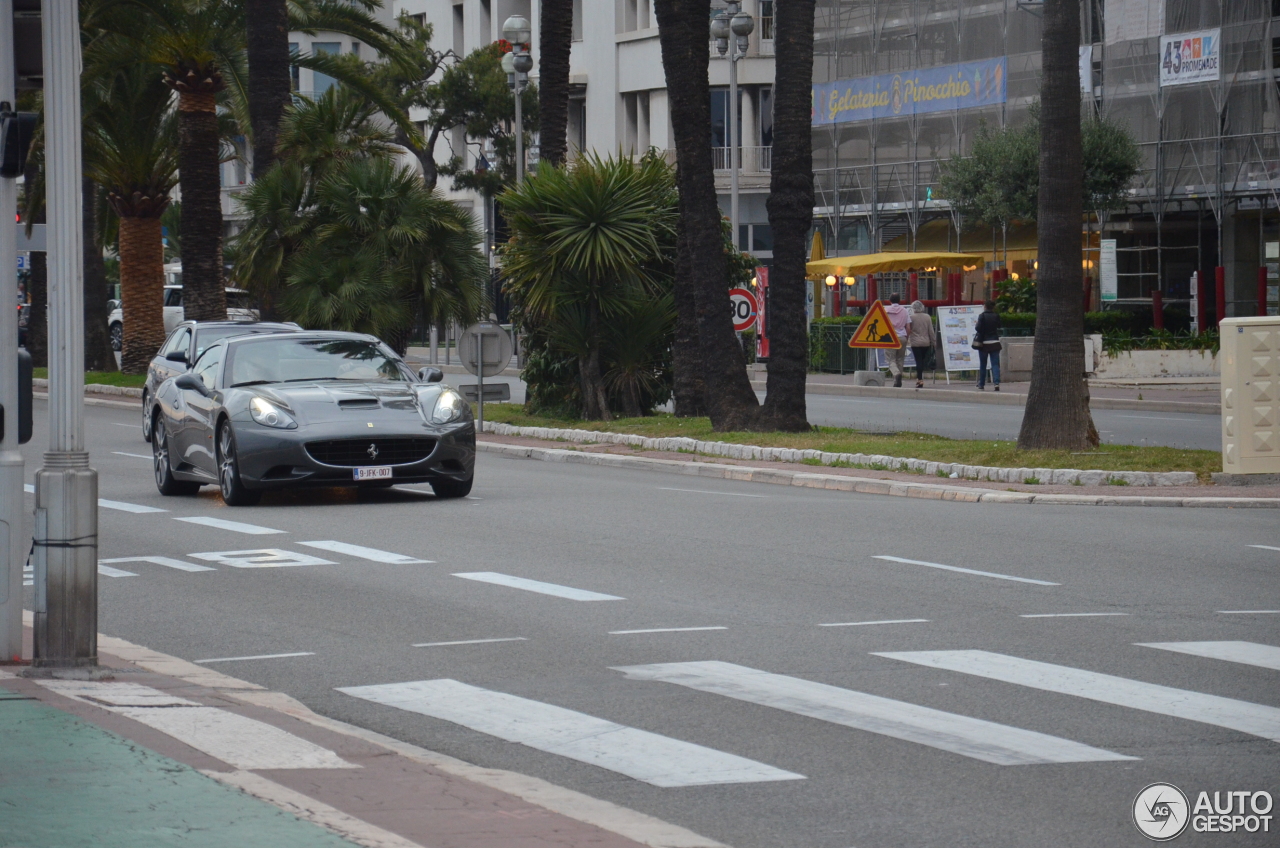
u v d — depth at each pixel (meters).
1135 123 60.00
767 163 83.75
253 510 21.09
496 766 8.76
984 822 7.59
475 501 21.95
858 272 59.34
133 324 52.84
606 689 10.55
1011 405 45.28
